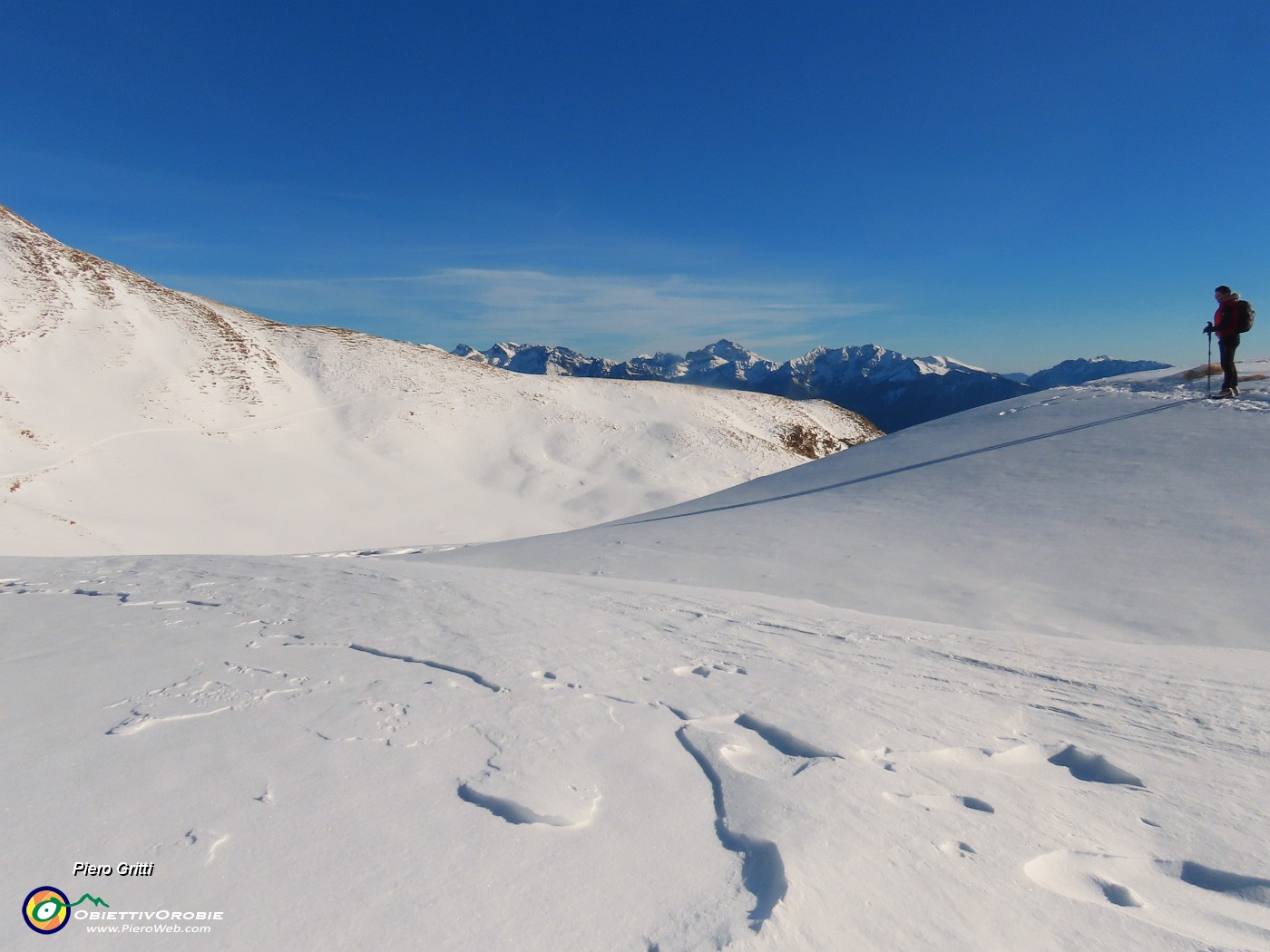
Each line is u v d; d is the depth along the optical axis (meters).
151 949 1.56
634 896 1.85
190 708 3.11
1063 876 2.04
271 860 1.93
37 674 3.62
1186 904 1.94
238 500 32.66
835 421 70.62
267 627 4.76
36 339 40.97
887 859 2.05
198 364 45.94
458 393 53.75
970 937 1.75
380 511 34.81
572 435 50.88
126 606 5.49
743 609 5.56
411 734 2.86
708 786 2.50
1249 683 3.71
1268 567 6.47
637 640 4.54
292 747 2.70
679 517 13.44
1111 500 9.27
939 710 3.30
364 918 1.70
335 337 59.00
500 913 1.75
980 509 10.01
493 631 4.70
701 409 62.28
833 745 2.85
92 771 2.46
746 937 1.69
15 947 1.54
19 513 24.41
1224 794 2.53
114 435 35.16
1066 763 2.84
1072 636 5.27
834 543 9.11
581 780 2.50
